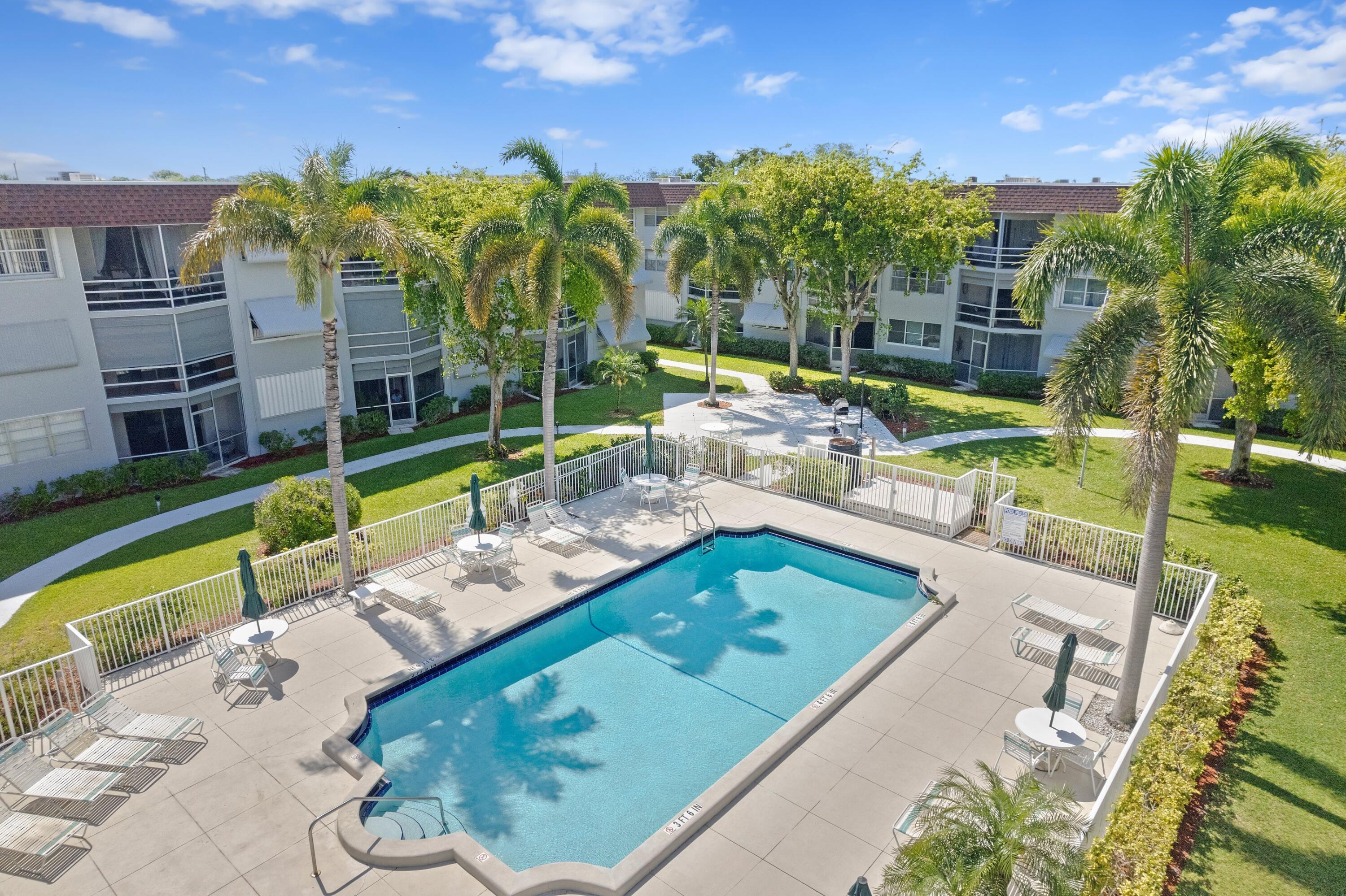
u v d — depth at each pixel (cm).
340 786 1173
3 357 2322
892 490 2150
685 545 2042
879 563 1970
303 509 1888
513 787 1212
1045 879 825
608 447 2870
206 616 1653
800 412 3422
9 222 2244
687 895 990
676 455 2519
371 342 3150
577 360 4044
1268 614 1731
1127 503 1207
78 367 2481
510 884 986
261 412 2894
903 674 1476
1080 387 1252
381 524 2033
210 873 1016
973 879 786
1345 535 2125
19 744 1171
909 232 3148
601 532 2123
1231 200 1215
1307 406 1364
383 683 1418
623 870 1004
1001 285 3716
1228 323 1140
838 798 1160
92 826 1095
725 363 4553
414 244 1725
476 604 1720
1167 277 1173
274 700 1377
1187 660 1410
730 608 1788
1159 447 1162
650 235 5150
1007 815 845
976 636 1606
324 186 1648
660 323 5266
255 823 1099
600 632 1681
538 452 2866
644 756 1285
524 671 1530
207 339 2723
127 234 2502
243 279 2789
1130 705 1323
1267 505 2327
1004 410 3444
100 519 2320
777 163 3391
